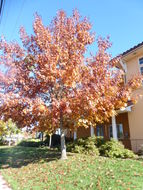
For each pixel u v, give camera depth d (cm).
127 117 1284
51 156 1052
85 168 665
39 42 795
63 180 572
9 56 790
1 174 770
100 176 557
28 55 842
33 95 826
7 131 2466
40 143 2061
